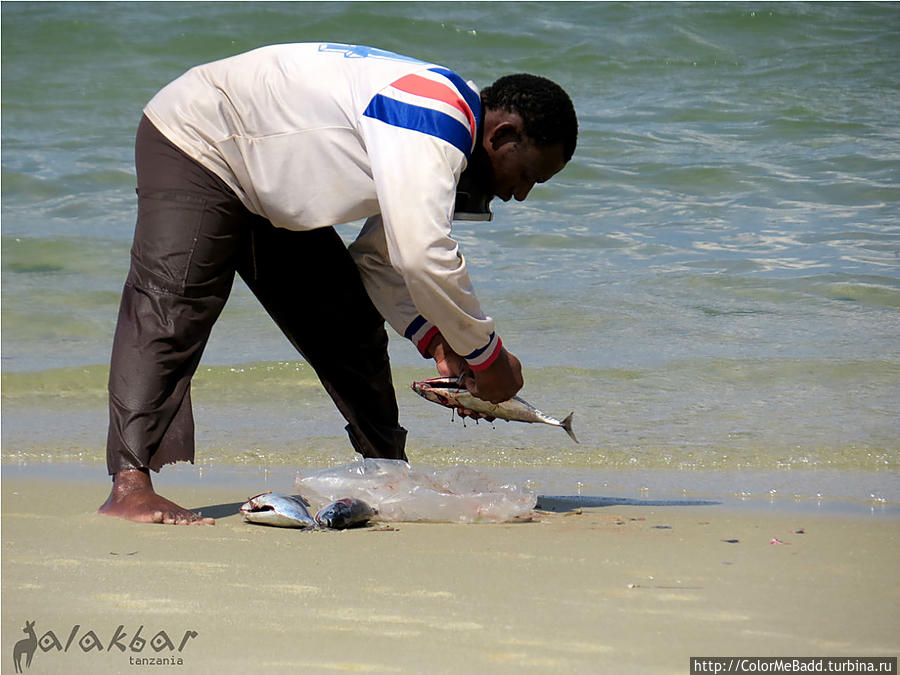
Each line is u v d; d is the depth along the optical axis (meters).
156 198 9.22
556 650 5.88
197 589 7.03
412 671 5.58
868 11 45.88
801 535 8.66
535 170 8.87
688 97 36.78
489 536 8.63
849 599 6.81
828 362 15.72
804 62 40.16
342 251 9.91
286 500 9.10
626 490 10.72
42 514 9.39
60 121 36.41
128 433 9.20
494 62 41.88
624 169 29.52
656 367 15.78
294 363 16.62
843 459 11.74
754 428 12.98
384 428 10.48
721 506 9.95
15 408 15.02
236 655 5.84
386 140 8.24
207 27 45.00
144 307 9.23
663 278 20.84
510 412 9.44
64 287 22.17
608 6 46.75
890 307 18.67
